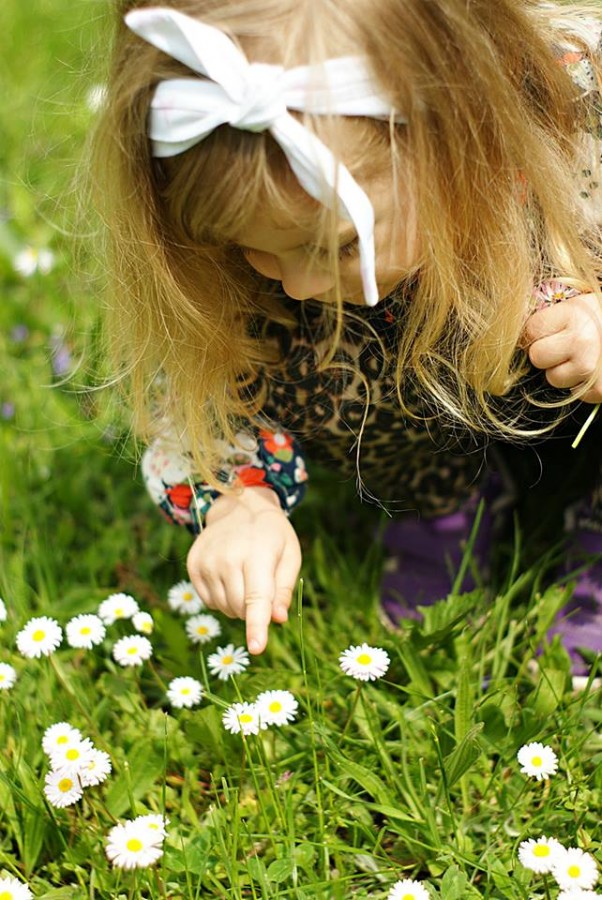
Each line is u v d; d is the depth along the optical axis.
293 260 0.84
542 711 0.94
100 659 1.03
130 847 0.86
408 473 1.05
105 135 0.86
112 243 0.91
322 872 0.89
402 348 0.92
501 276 0.88
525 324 0.91
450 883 0.86
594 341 0.90
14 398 1.23
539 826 0.90
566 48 0.91
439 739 0.93
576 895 0.82
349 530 1.13
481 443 1.03
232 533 0.95
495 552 1.09
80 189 0.94
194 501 0.98
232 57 0.79
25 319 1.30
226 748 0.94
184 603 1.02
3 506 1.13
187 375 0.93
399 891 0.84
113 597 1.00
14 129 1.46
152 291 0.91
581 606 1.02
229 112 0.80
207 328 0.91
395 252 0.85
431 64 0.82
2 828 0.93
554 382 0.92
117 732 0.97
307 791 0.93
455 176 0.84
